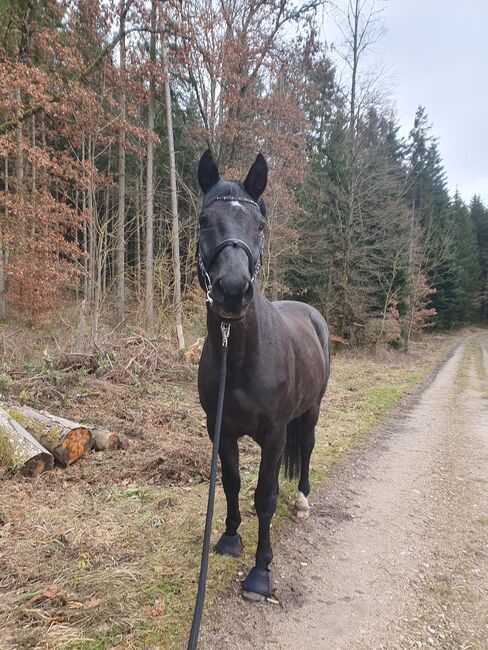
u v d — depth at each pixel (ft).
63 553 8.27
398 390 32.40
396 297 65.87
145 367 23.65
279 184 43.27
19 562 7.86
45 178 31.09
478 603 7.91
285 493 11.89
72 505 10.19
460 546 10.00
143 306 33.81
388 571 8.80
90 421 15.99
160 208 60.39
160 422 17.29
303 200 58.13
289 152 43.39
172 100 53.42
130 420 17.17
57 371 19.86
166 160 57.93
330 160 60.23
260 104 41.86
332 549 9.52
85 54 35.14
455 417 24.66
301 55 43.50
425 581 8.53
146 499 10.82
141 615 6.75
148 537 9.02
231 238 6.24
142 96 37.96
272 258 43.96
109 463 12.95
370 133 59.11
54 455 12.62
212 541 9.01
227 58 38.11
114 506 10.33
